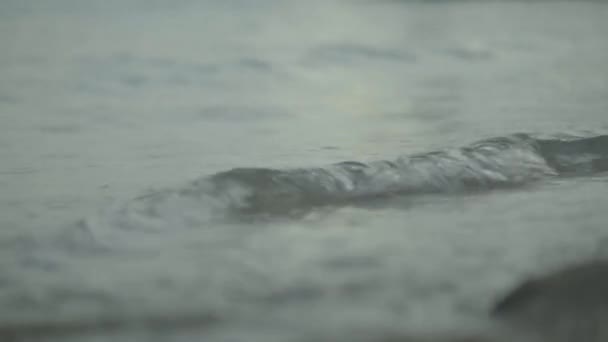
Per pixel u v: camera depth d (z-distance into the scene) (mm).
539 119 10016
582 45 19328
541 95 12328
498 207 5836
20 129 10133
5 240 4953
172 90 14164
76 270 4387
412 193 6285
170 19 27156
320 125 10539
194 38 22016
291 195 5977
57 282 4188
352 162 6590
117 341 3479
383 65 17438
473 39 21000
